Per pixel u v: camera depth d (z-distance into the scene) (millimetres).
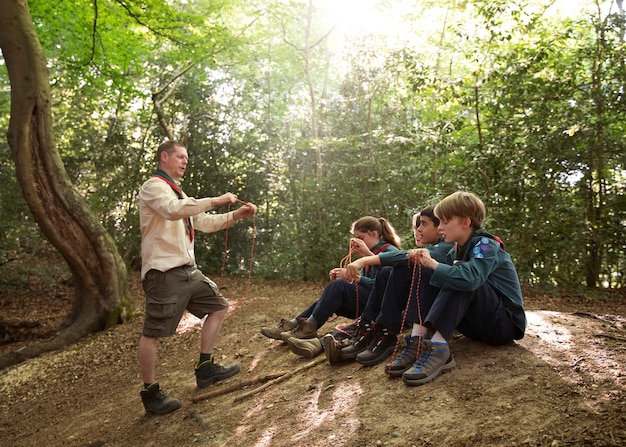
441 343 2936
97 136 14914
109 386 5051
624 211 9000
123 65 11227
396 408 2713
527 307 7582
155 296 3641
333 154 12094
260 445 2809
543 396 2539
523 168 8039
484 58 8227
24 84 7270
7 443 4184
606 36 8773
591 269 9375
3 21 7211
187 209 3502
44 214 7305
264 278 12305
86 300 7711
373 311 3604
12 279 11820
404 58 8758
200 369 4070
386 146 9953
